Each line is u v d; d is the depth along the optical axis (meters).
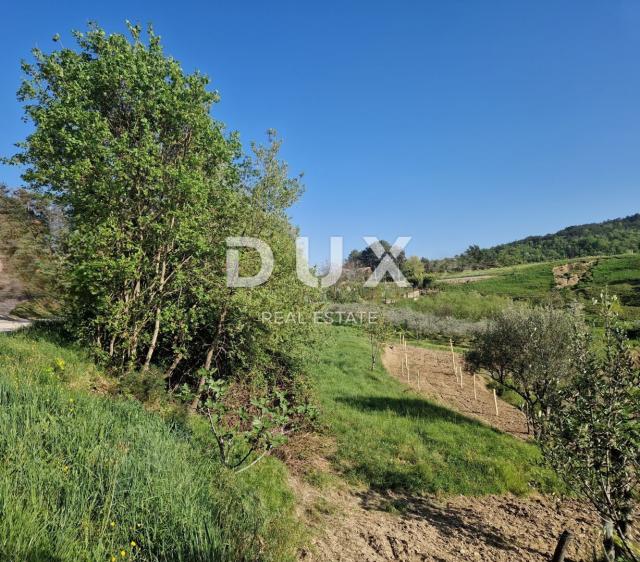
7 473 3.55
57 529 3.24
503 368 11.77
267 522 5.12
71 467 4.10
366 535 6.27
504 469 9.01
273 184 10.31
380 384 15.90
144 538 3.59
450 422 11.90
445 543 6.39
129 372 8.71
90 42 9.31
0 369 6.45
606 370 5.08
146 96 9.21
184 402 9.32
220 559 3.71
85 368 8.38
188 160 9.46
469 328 34.72
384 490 8.14
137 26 9.25
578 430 4.79
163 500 4.06
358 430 10.54
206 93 9.48
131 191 9.20
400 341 32.03
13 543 2.87
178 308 10.12
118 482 4.01
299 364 12.24
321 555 5.31
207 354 10.67
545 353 10.22
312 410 6.64
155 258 9.62
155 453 4.79
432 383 18.38
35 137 8.59
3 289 16.27
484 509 7.77
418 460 9.27
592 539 6.68
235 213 9.99
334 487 7.92
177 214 8.77
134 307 9.36
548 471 9.16
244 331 10.54
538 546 6.50
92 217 8.77
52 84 9.23
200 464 5.59
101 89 9.19
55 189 9.12
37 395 5.43
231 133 10.17
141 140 8.92
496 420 13.31
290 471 8.05
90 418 5.30
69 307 9.58
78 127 8.62
